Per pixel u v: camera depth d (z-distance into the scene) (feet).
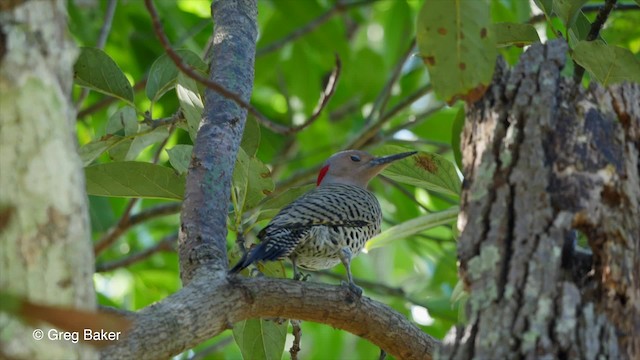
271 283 27.58
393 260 71.46
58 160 19.11
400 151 36.42
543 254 21.62
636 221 22.38
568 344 20.89
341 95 63.46
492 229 22.17
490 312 21.50
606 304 21.56
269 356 33.37
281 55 63.77
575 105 22.98
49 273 18.63
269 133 63.67
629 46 52.03
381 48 72.23
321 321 29.01
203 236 28.71
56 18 19.77
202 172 30.40
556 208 22.02
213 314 25.67
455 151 34.58
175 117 34.71
